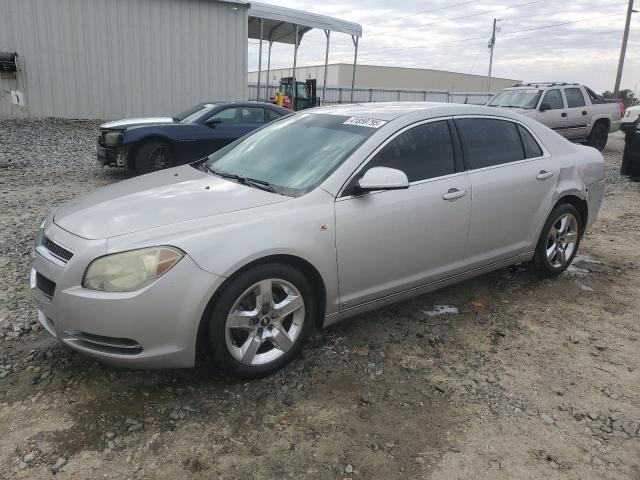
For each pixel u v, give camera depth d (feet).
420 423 9.55
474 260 13.85
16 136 43.27
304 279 10.75
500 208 13.98
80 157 38.09
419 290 12.99
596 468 8.58
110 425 9.21
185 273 9.34
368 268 11.65
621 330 13.41
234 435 9.09
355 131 12.56
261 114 35.14
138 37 51.90
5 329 12.30
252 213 10.36
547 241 15.96
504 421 9.69
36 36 48.01
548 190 15.19
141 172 31.24
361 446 8.91
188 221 9.97
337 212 11.03
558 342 12.69
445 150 13.16
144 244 9.36
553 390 10.71
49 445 8.68
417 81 256.11
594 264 18.22
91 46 50.24
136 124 32.40
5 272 15.78
